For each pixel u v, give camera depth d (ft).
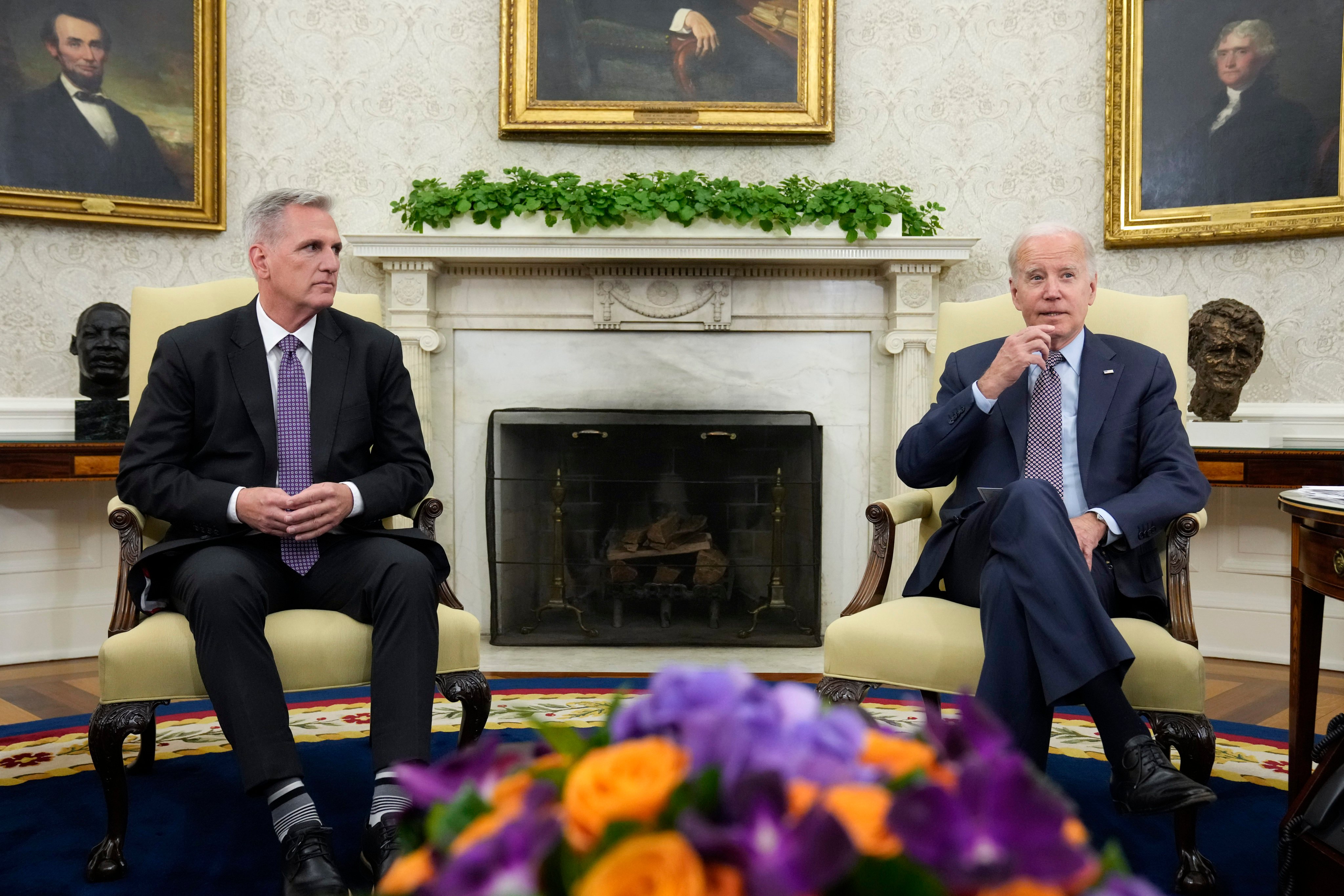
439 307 12.62
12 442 10.27
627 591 12.51
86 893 5.50
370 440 6.95
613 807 1.59
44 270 11.83
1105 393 6.98
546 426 12.49
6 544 11.40
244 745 5.34
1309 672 5.77
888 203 11.95
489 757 2.06
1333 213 11.39
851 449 12.75
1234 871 5.82
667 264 12.42
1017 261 7.18
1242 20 11.80
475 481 12.77
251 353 6.68
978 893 1.51
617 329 12.60
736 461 12.57
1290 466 10.27
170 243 12.41
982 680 5.61
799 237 11.93
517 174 12.09
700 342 12.73
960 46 12.96
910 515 7.36
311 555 6.43
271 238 6.59
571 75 12.95
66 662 11.57
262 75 12.78
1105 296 7.87
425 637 5.88
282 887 5.52
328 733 8.75
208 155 12.37
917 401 12.25
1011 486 5.84
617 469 12.59
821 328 12.62
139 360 7.42
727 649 12.32
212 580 5.58
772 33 12.90
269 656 5.61
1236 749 8.41
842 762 1.76
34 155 11.57
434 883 1.68
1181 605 6.17
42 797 7.07
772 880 1.42
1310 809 5.25
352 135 12.93
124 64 11.94
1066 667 5.30
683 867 1.45
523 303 12.59
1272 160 11.73
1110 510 6.27
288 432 6.65
